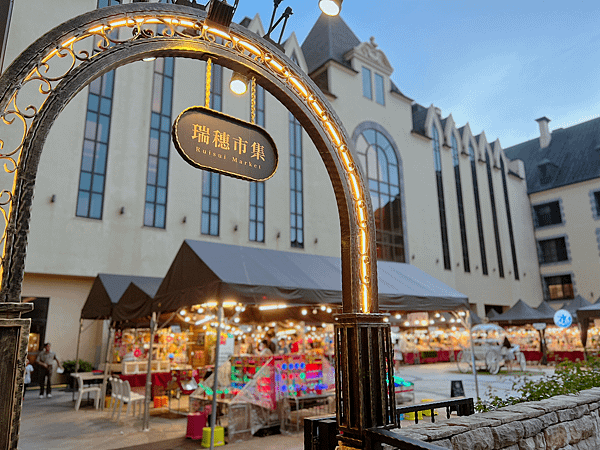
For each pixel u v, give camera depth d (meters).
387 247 24.33
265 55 3.37
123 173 15.80
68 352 14.40
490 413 3.86
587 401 4.57
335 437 3.57
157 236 16.08
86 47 13.97
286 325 14.12
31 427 8.20
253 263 7.38
